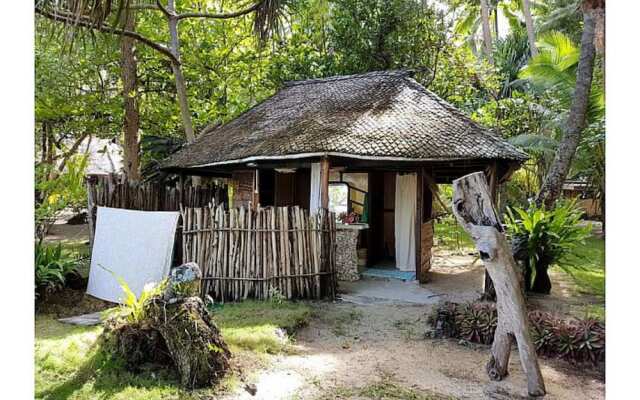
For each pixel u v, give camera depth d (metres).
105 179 8.18
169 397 3.59
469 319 5.24
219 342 4.07
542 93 15.26
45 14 6.41
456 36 15.16
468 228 3.99
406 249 9.09
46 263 6.42
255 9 8.92
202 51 13.35
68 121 12.57
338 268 8.48
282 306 6.14
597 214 17.98
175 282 4.16
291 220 6.81
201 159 9.20
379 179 10.21
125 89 12.26
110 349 4.14
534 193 16.47
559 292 7.61
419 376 4.20
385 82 9.86
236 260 6.60
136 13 11.52
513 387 4.00
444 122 8.15
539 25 22.84
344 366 4.40
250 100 15.91
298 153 7.50
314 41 14.74
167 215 6.48
